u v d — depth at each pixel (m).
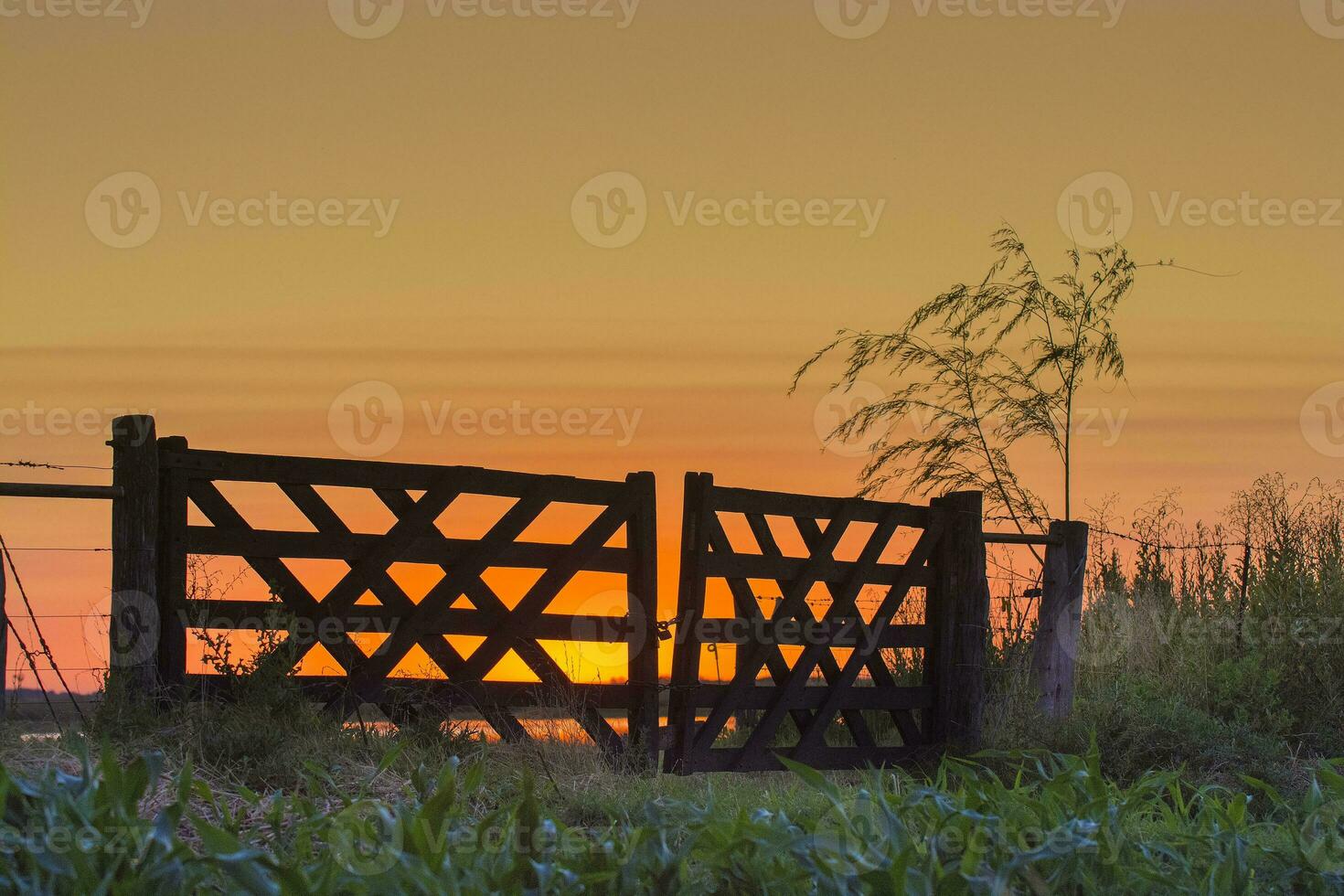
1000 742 9.34
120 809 3.10
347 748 6.50
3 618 6.22
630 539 8.57
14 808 3.05
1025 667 10.45
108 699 6.28
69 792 3.17
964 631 10.01
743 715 10.57
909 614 10.59
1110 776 8.26
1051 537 10.60
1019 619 10.72
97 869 2.88
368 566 7.47
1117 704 9.22
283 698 6.63
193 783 3.51
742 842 3.28
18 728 5.84
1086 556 10.71
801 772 3.40
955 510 10.19
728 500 8.84
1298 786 8.02
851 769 9.52
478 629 7.85
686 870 3.29
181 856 2.90
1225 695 9.81
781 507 9.23
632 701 8.41
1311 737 9.56
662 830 3.32
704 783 8.09
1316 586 10.94
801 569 9.36
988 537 10.22
